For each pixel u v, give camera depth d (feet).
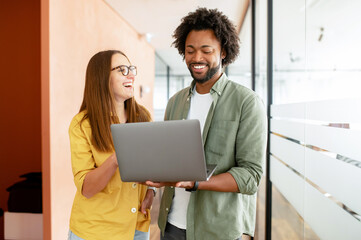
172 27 15.93
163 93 26.73
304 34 5.14
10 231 8.37
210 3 11.96
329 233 3.72
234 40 4.21
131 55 15.92
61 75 8.29
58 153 8.12
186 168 3.00
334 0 3.77
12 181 10.38
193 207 3.91
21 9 10.03
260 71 8.96
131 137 3.03
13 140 10.32
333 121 3.54
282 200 6.26
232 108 3.89
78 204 4.06
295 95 5.62
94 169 3.81
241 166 3.70
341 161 3.32
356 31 3.10
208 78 4.05
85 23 9.94
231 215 3.79
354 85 3.12
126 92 4.27
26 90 10.16
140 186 4.41
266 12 7.89
